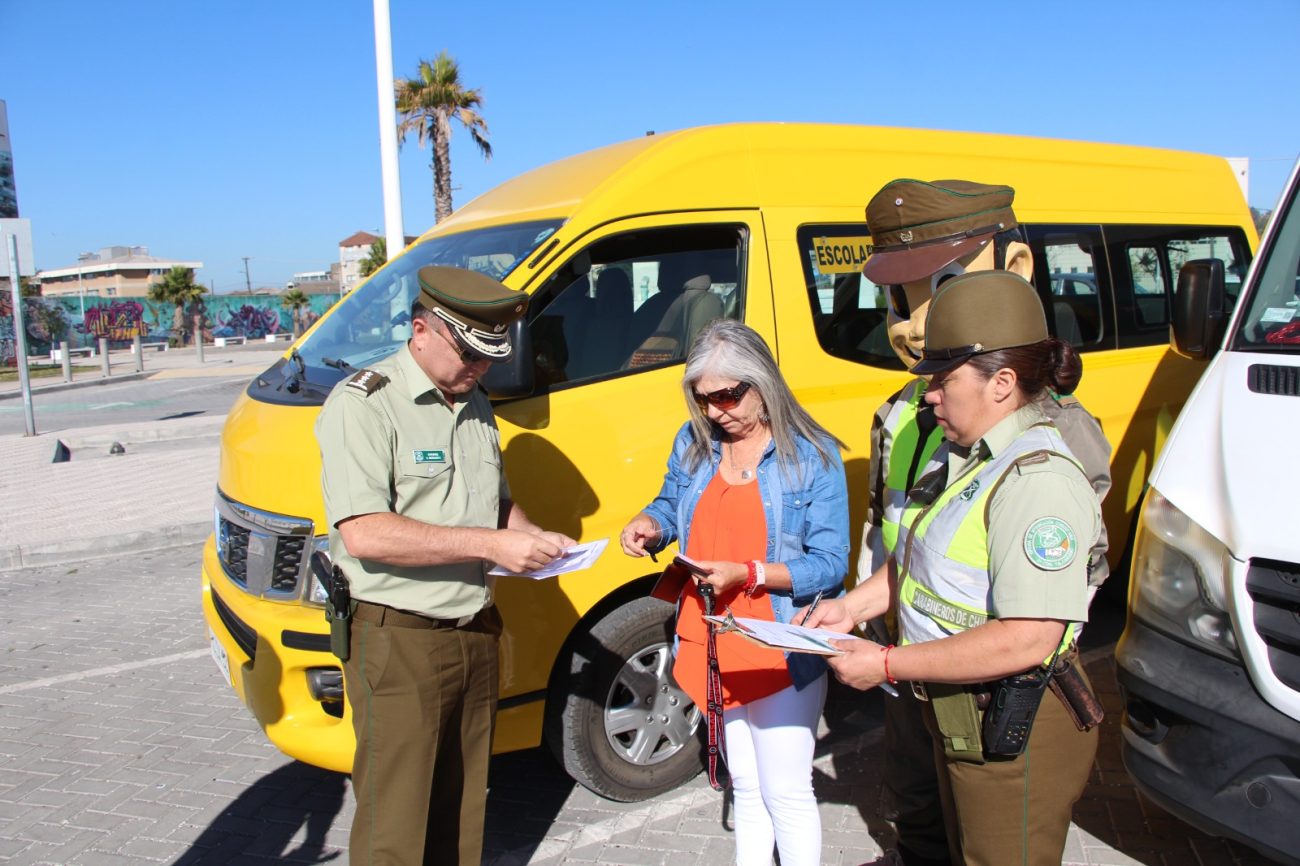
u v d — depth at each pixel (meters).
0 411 18.45
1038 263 4.73
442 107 26.80
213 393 20.88
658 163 3.87
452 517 2.71
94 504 8.96
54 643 5.86
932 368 2.16
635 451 3.62
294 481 3.36
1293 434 2.79
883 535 2.78
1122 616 5.56
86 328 46.16
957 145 4.72
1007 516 2.06
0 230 12.98
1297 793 2.52
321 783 4.18
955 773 2.29
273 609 3.38
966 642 2.08
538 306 3.54
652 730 3.83
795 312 4.04
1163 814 3.63
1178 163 5.67
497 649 2.91
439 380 2.69
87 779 4.23
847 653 2.22
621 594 3.76
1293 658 2.56
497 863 3.51
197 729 4.70
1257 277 3.49
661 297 3.81
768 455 2.82
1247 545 2.65
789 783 2.84
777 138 4.17
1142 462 5.12
